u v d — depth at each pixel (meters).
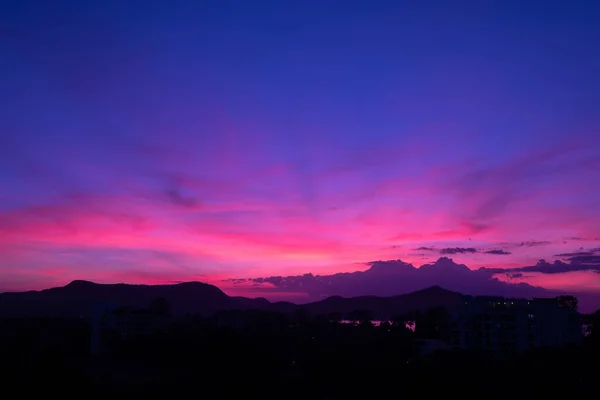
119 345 94.88
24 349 63.88
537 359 62.03
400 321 131.50
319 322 143.00
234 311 158.00
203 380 62.91
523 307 86.44
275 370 72.94
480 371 60.28
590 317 103.56
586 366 58.56
